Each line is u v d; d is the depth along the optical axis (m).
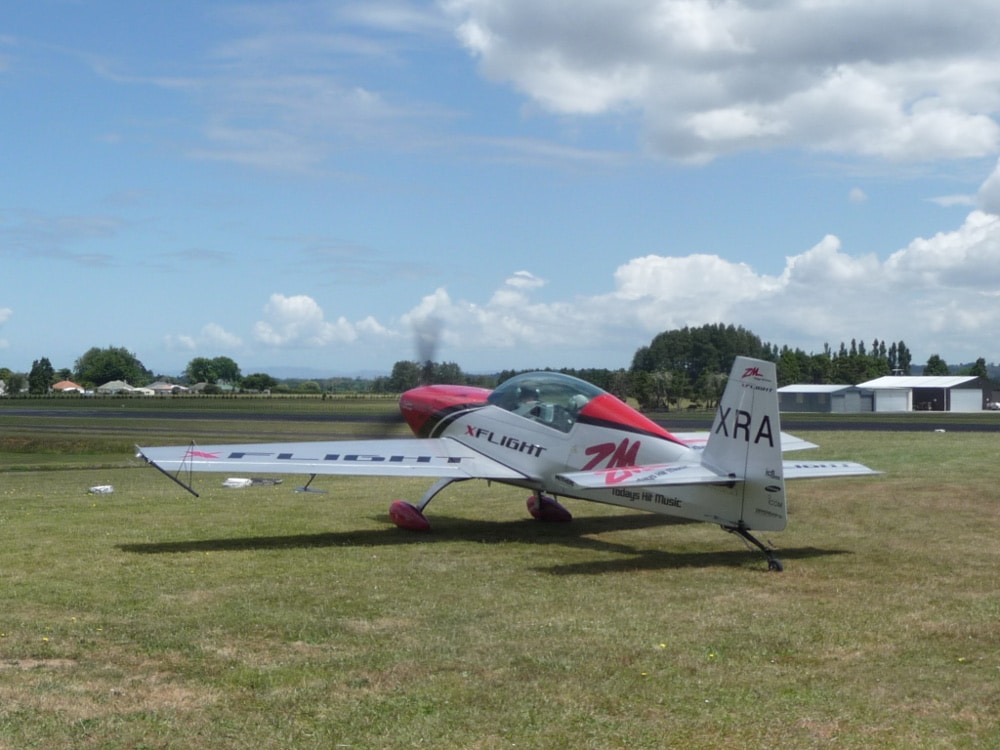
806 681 5.66
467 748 4.62
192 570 9.32
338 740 4.71
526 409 12.34
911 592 8.25
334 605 7.77
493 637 6.70
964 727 4.89
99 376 193.38
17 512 13.51
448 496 16.08
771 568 9.41
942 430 37.16
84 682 5.62
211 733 4.80
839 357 121.88
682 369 107.94
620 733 4.81
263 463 11.52
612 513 13.91
